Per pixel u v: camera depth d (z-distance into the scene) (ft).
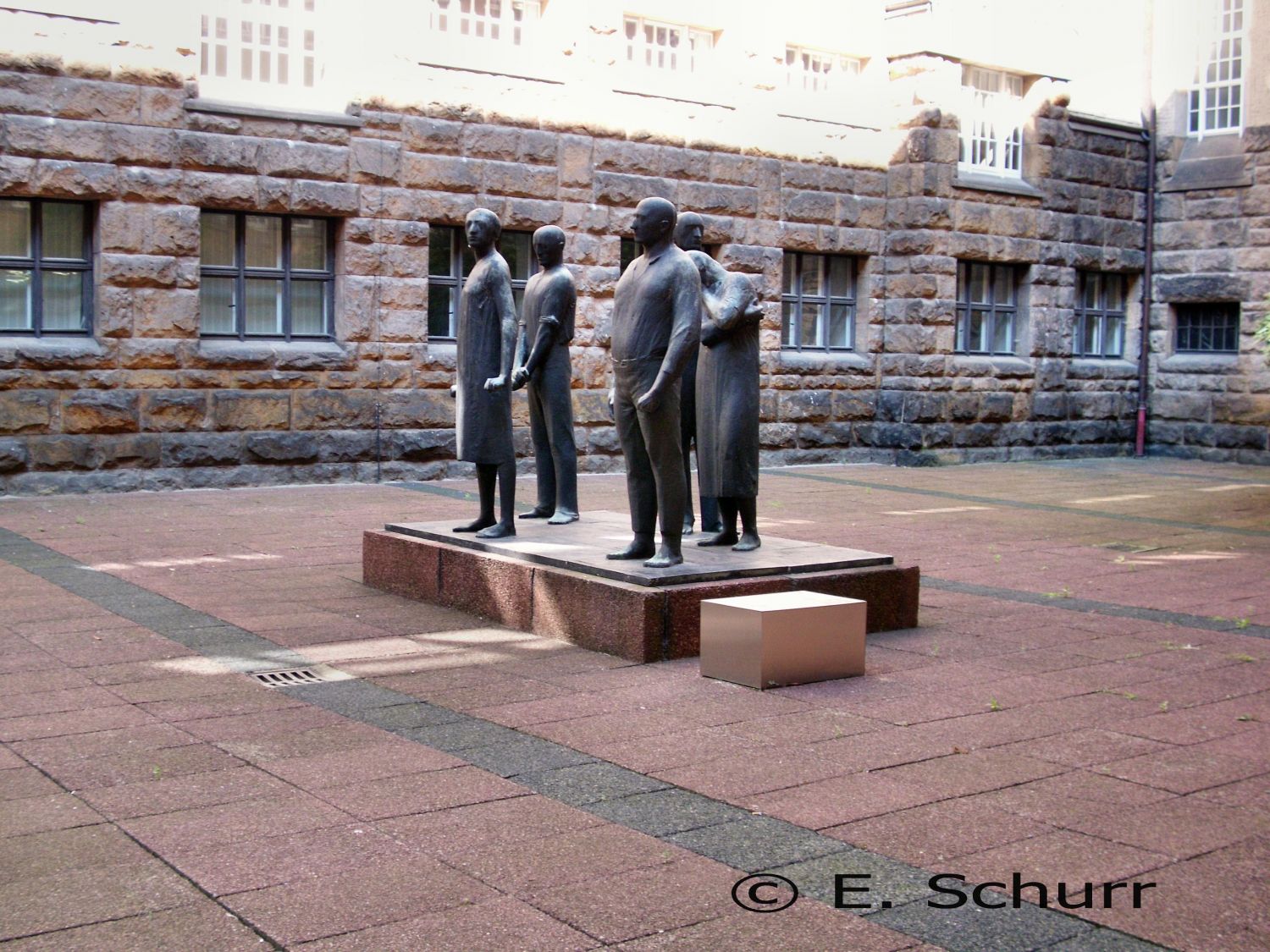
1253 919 14.84
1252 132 85.61
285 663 26.63
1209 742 22.08
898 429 78.07
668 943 13.99
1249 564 42.96
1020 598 36.09
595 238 67.15
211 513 49.24
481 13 63.46
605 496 57.62
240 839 16.80
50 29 52.19
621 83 69.26
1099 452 88.43
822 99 75.87
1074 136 85.05
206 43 57.16
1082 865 16.39
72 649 27.40
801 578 29.55
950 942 14.15
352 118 59.36
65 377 53.36
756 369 31.27
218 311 57.98
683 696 24.64
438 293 63.82
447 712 23.24
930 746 21.58
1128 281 90.63
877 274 78.59
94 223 54.44
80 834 16.94
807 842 17.06
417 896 15.10
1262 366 85.40
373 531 35.58
